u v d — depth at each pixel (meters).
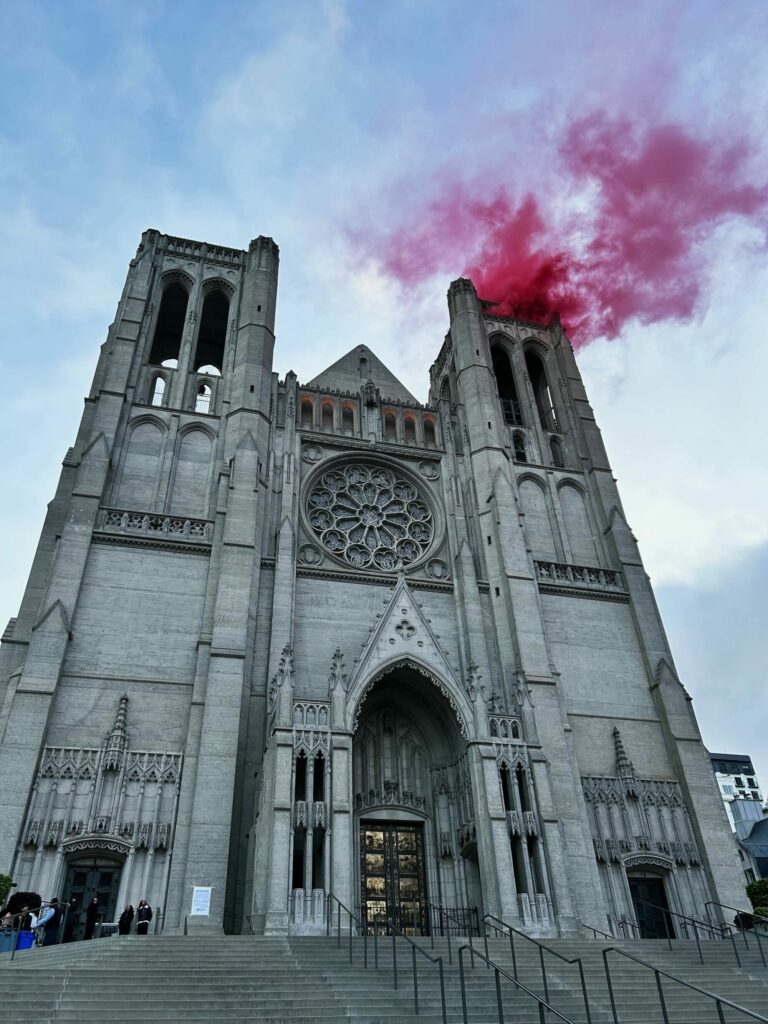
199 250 55.25
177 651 34.59
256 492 39.94
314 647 36.84
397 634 34.94
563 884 30.42
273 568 38.69
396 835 34.19
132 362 45.22
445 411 50.09
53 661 31.95
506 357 60.50
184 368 46.84
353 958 22.05
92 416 42.84
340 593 39.16
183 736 32.41
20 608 34.88
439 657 34.84
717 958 25.83
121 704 32.16
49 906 25.03
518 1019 17.59
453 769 34.81
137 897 28.25
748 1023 18.66
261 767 31.95
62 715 31.56
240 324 49.69
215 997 17.36
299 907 26.45
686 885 34.75
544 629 40.84
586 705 39.53
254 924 26.14
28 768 29.25
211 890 27.95
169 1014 15.99
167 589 36.47
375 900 32.22
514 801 31.92
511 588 40.94
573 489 50.50
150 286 50.50
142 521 38.62
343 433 47.41
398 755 36.06
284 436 45.06
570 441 53.38
